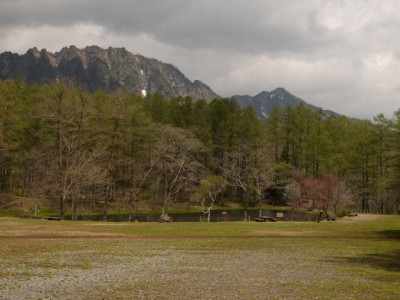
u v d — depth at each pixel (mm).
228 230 38875
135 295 14203
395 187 68062
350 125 97438
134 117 75500
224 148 88688
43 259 21594
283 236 36094
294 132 94875
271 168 80500
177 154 73688
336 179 71500
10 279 16328
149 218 66062
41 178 66562
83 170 58781
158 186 75688
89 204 71250
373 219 51656
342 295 14656
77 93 64812
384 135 75562
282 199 89188
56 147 67062
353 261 23297
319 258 24156
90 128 66375
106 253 24375
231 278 17531
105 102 76375
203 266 20578
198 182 79938
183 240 32219
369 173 79000
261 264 21531
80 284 15805
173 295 14297
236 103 101125
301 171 85875
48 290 14695
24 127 71375
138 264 20797
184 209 79312
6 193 66938
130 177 75312
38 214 63062
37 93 78312
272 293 14820
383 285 16500
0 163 70250
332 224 45500
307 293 14891
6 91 73062
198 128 89375
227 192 92938
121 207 71688
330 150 87875
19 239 30000
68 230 35906
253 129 91438
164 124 80375
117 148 74312
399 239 34719
